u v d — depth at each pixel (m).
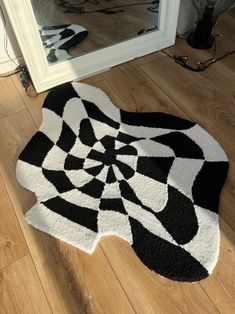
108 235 0.88
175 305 0.76
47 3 1.16
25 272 0.82
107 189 0.97
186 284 0.79
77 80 1.35
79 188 0.98
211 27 1.44
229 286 0.78
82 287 0.79
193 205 0.93
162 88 1.31
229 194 0.96
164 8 1.35
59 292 0.79
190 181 0.98
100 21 1.39
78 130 1.15
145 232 0.88
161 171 1.01
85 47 1.37
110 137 1.13
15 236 0.88
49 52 1.27
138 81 1.35
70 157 1.07
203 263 0.81
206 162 1.03
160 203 0.93
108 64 1.39
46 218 0.91
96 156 1.07
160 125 1.16
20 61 1.38
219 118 1.19
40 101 1.27
